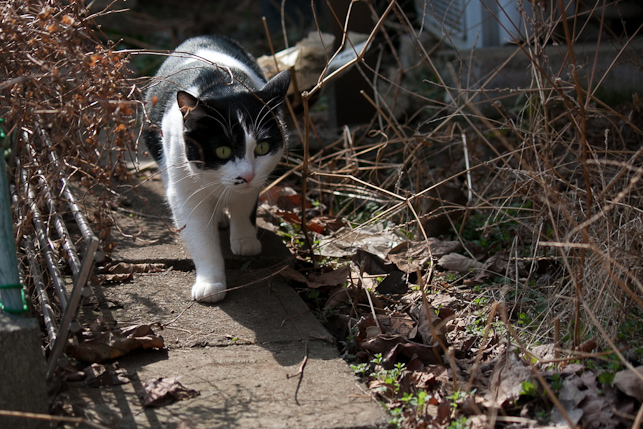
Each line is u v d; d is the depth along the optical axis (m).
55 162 2.56
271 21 8.66
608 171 3.27
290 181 4.50
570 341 2.42
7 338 1.89
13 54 2.38
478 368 2.38
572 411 2.04
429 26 6.75
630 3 4.82
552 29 3.07
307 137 3.10
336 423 2.01
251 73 3.43
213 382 2.24
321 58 4.56
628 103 4.57
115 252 3.21
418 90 5.75
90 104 2.38
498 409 2.10
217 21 9.83
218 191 2.93
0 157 2.02
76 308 2.07
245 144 2.77
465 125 5.05
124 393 2.17
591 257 2.54
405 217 3.82
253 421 2.02
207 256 2.90
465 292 3.08
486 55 5.14
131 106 2.24
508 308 2.84
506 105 5.09
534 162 3.24
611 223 2.47
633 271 2.50
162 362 2.36
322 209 4.06
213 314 2.74
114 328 2.54
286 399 2.14
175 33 8.88
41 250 2.87
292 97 4.64
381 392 2.22
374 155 4.77
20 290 2.04
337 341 2.70
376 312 2.93
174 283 2.99
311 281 3.14
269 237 3.54
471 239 3.69
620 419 2.01
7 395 1.93
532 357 2.33
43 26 2.27
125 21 8.68
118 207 3.64
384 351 2.51
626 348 2.27
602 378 2.13
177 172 2.90
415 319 2.78
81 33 2.25
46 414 1.99
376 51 5.59
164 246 3.32
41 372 1.96
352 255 3.39
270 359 2.41
